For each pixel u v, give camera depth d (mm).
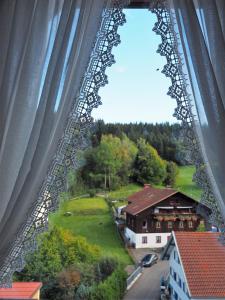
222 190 1179
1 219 1166
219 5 1268
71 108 1189
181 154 1409
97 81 1202
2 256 1163
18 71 1225
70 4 1251
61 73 1207
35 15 1259
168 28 1237
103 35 1227
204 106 1190
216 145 1183
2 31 1283
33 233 1151
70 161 1173
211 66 1200
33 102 1220
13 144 1197
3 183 1182
